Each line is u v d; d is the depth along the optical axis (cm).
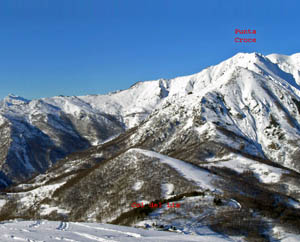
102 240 5153
